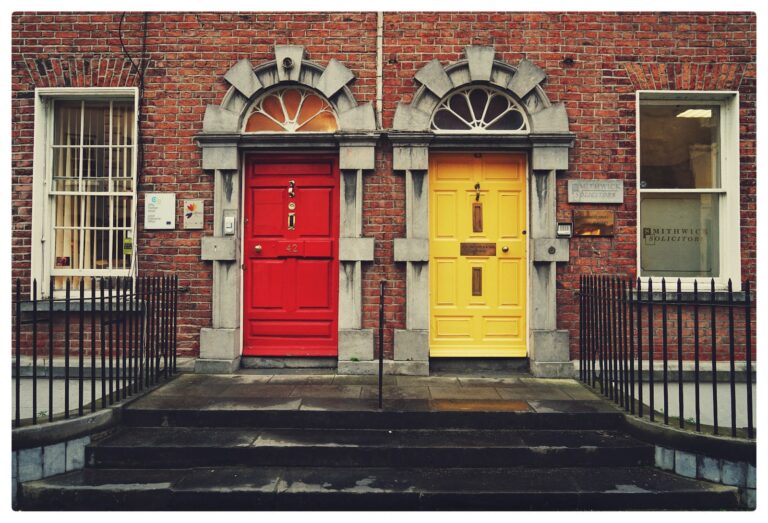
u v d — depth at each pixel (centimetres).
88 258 562
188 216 547
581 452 384
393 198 543
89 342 546
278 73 543
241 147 549
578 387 492
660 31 542
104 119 569
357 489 348
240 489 347
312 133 538
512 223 560
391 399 448
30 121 550
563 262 536
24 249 547
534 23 545
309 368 556
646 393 532
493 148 546
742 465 360
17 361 388
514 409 423
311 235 563
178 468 381
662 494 349
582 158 540
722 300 525
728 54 540
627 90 541
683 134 561
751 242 535
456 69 541
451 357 551
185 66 550
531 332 542
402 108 537
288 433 409
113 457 381
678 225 557
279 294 564
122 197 565
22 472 367
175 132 549
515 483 360
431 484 357
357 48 546
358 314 536
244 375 527
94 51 551
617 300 449
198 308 546
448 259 560
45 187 556
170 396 453
